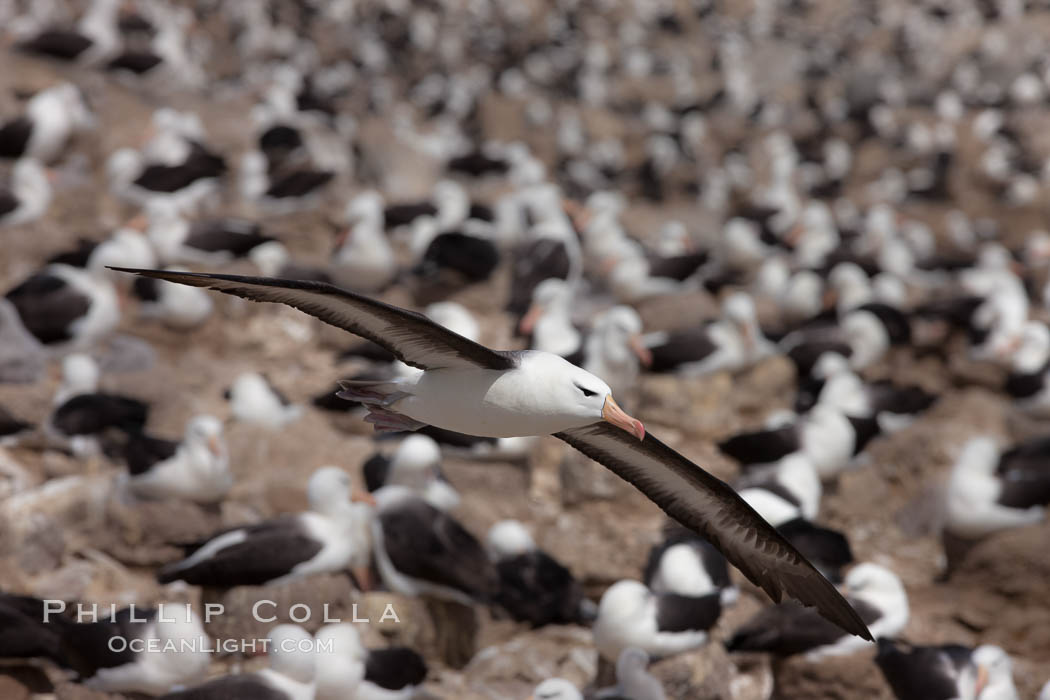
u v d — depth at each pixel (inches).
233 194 923.4
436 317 620.4
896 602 432.8
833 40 2164.1
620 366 620.4
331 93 1358.3
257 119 1073.5
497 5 2108.8
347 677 368.2
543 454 597.3
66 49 1042.7
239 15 1684.3
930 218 1344.7
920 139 1596.9
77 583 432.1
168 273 200.7
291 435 542.9
